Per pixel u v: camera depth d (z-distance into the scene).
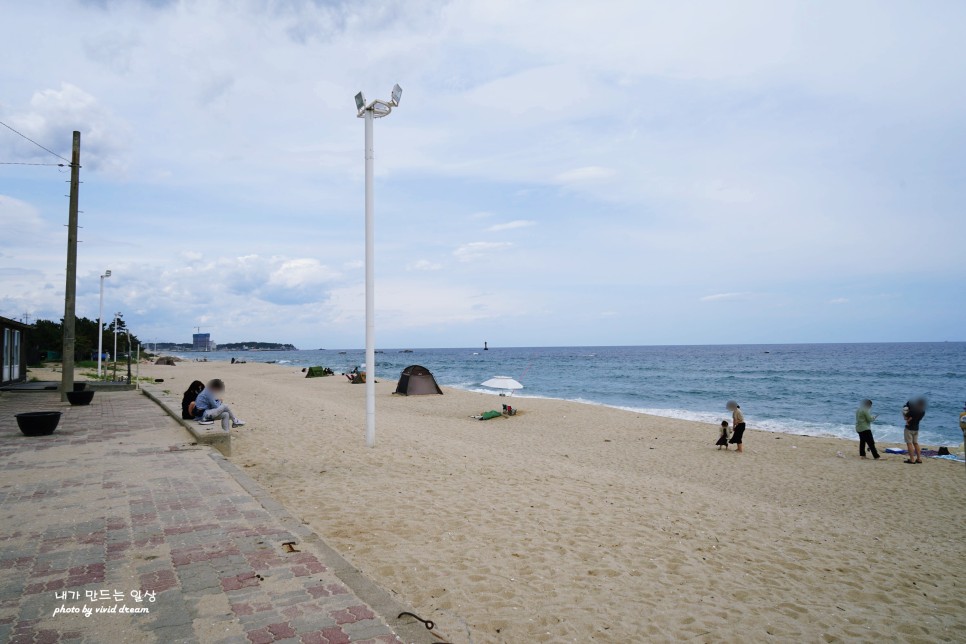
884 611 5.49
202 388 12.64
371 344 11.70
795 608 5.36
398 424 17.17
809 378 50.56
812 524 8.53
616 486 9.77
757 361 88.19
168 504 5.95
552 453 15.41
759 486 12.39
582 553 6.24
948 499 11.40
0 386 22.97
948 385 42.69
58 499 6.12
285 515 5.61
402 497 7.90
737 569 6.26
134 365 60.09
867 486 12.49
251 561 4.39
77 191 18.39
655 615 4.92
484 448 13.02
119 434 10.76
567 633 4.43
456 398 29.39
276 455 10.39
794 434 20.84
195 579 4.04
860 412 15.82
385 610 3.74
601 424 21.23
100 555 4.50
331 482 8.56
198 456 8.56
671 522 7.79
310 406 19.80
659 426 20.84
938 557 7.38
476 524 6.90
